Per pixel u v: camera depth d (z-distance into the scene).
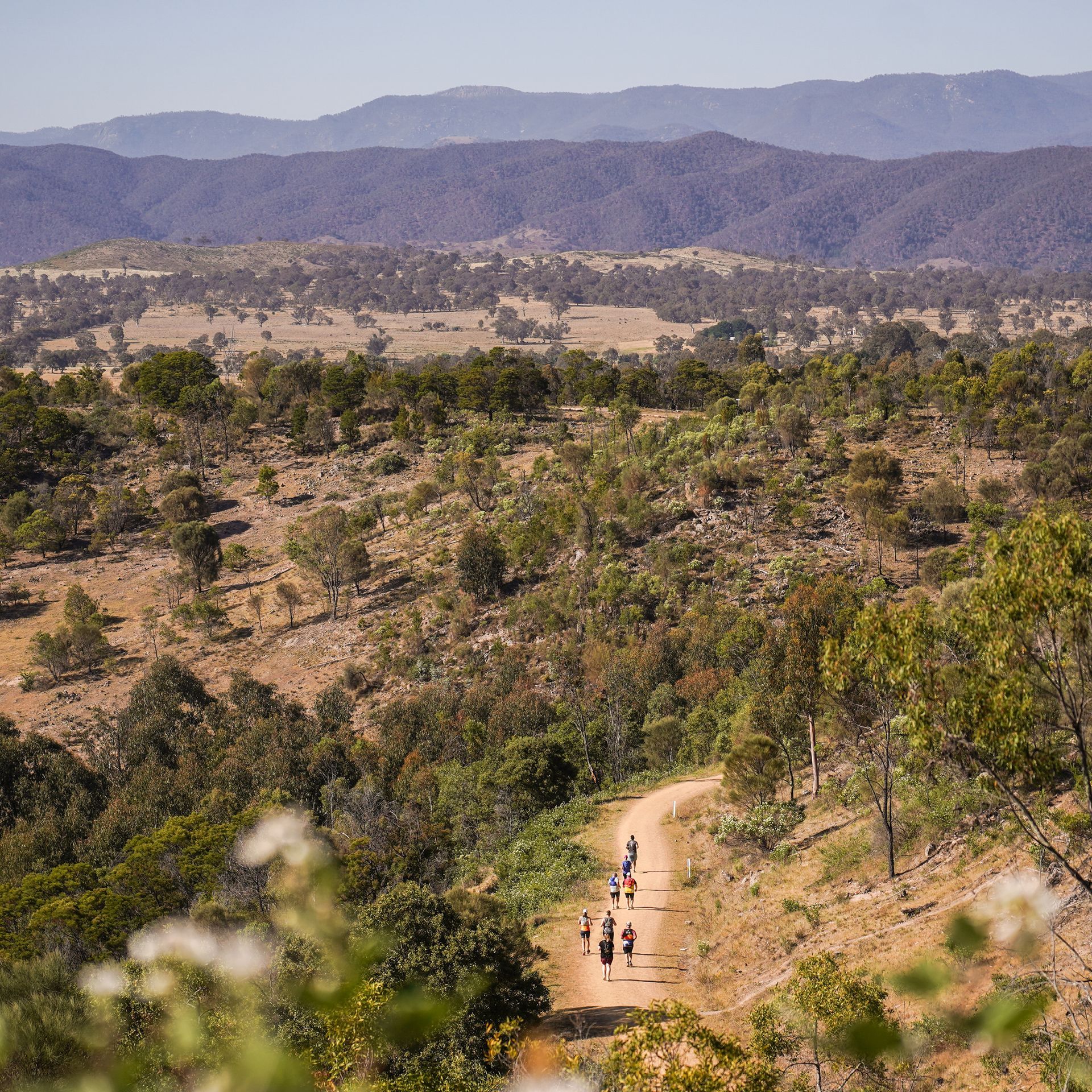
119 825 65.31
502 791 58.62
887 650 17.67
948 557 80.00
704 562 95.12
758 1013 20.36
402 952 23.59
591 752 70.19
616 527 105.62
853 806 39.50
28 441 160.38
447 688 89.75
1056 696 16.44
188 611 114.56
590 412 159.00
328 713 88.69
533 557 107.44
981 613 15.97
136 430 168.75
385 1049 9.66
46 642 105.50
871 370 181.50
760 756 44.78
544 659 90.69
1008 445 105.12
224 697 93.75
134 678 104.50
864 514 92.06
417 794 63.41
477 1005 23.30
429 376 173.25
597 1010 29.61
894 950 24.30
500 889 46.34
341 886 25.61
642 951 34.75
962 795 31.58
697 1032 15.03
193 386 168.00
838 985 18.86
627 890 39.22
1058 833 23.94
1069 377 142.88
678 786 59.28
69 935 42.81
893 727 36.88
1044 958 17.62
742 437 115.00
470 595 105.94
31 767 77.38
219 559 128.38
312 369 182.00
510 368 170.50
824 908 31.33
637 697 75.31
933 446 110.00
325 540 114.62
